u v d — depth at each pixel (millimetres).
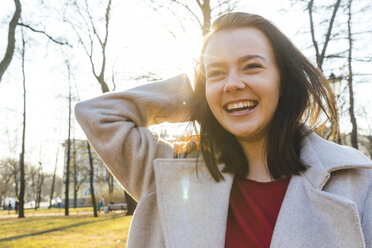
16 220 23156
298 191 1087
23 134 25016
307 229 1023
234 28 1137
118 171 1348
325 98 1312
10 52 11453
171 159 1301
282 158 1143
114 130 1365
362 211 1043
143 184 1339
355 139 9844
